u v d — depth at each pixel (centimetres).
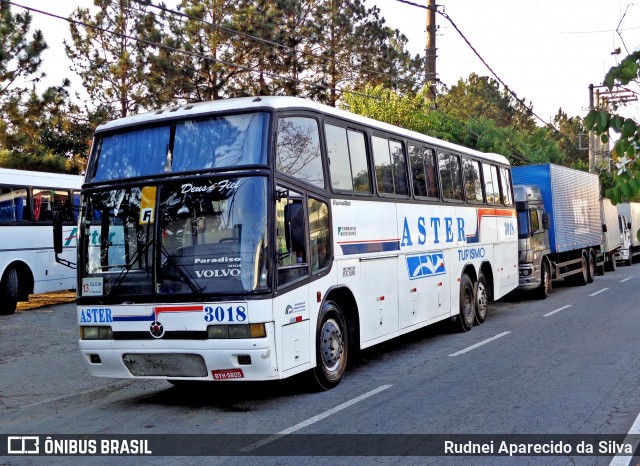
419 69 4259
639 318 1524
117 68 3077
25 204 1891
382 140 1123
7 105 2433
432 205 1285
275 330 790
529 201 1964
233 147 823
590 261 2558
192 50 3094
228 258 791
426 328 1488
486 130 3612
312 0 3653
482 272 1556
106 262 841
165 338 805
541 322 1523
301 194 869
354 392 909
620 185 527
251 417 804
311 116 916
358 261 1000
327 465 620
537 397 845
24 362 1228
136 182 843
